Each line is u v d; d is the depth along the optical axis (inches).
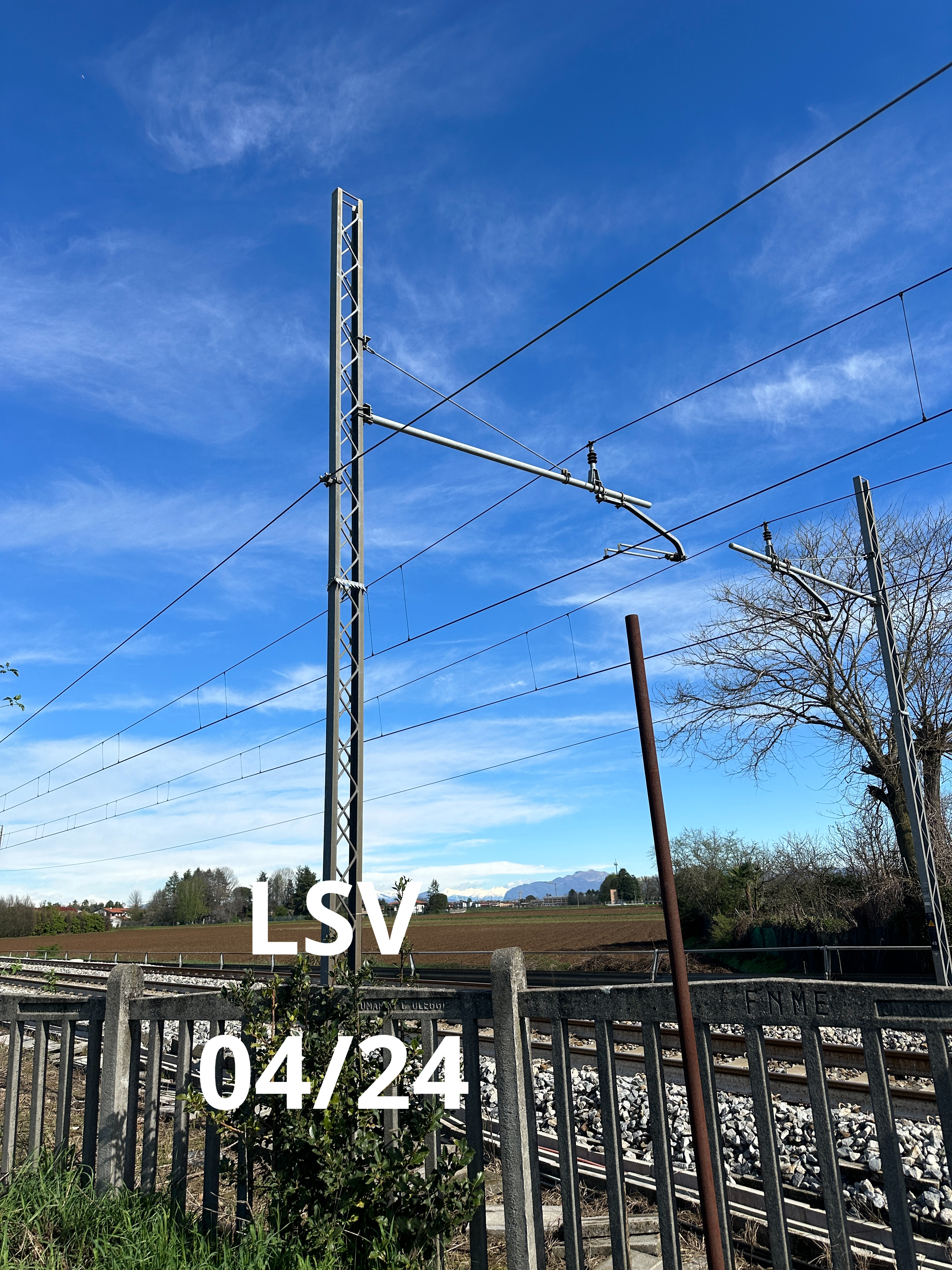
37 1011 252.2
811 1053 131.0
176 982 825.5
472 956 1472.7
